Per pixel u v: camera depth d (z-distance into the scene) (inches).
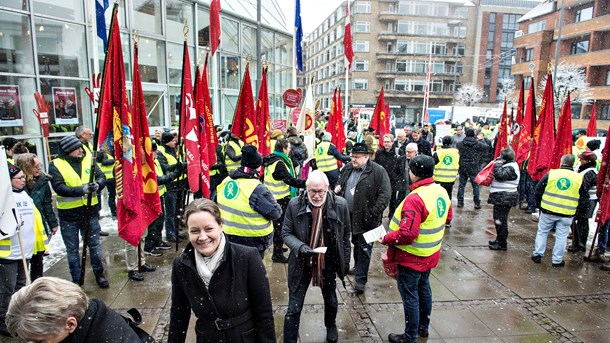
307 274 143.7
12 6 372.5
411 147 302.7
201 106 225.6
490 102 2361.0
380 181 197.9
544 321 174.7
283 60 914.7
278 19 890.1
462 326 169.5
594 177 246.1
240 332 90.3
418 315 150.8
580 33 1384.1
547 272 229.6
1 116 368.5
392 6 2169.0
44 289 63.1
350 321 171.9
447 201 151.9
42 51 406.6
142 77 542.6
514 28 2325.3
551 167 305.7
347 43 410.3
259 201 158.2
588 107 1332.4
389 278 218.4
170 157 265.0
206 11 644.7
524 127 349.1
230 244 90.7
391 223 156.3
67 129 438.0
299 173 337.4
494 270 231.5
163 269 223.3
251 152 159.8
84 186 178.1
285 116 938.1
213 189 315.9
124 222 177.2
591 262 246.2
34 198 185.9
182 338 94.6
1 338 156.9
